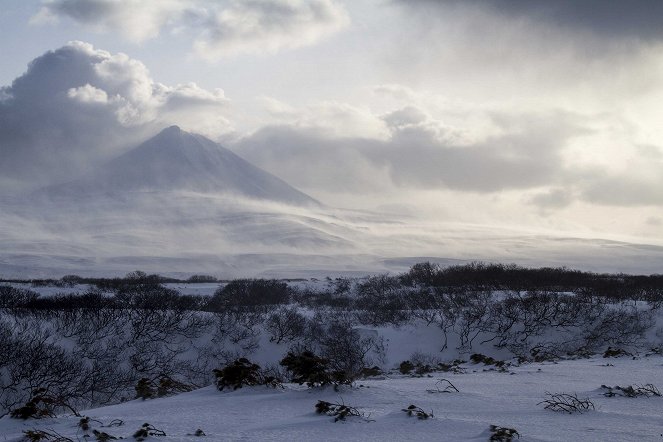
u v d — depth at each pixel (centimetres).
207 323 4922
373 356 4734
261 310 5628
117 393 3912
